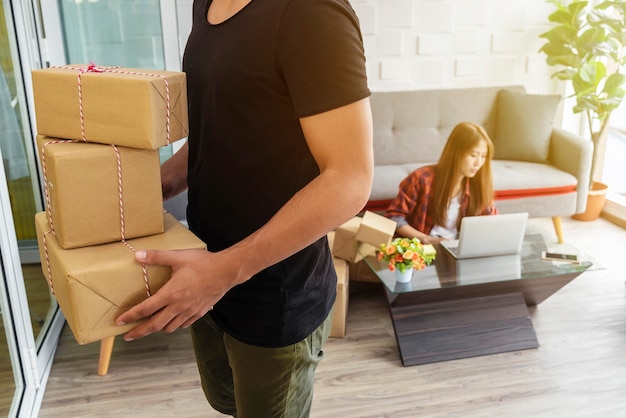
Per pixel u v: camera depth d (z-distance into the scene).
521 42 4.36
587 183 3.76
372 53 4.15
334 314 2.72
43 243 1.07
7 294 2.19
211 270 0.93
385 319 2.92
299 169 1.03
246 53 0.97
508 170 3.79
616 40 4.35
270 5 0.95
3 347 2.16
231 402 1.45
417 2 4.12
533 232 3.02
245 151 1.04
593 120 4.53
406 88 4.27
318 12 0.91
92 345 2.71
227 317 1.17
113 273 0.92
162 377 2.48
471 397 2.36
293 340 1.15
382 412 2.28
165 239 1.02
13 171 2.52
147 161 1.00
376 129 3.99
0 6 2.49
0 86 2.44
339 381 2.46
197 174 1.14
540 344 2.70
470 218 2.62
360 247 2.79
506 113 4.09
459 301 2.70
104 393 2.38
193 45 1.09
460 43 4.26
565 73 4.07
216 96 1.02
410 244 2.54
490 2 4.23
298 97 0.92
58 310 2.88
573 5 3.97
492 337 2.66
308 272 1.13
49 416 2.25
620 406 2.30
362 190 0.93
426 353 2.58
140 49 3.35
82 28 3.24
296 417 1.27
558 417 2.24
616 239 3.85
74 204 0.95
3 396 2.10
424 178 2.99
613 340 2.73
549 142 3.99
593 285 3.23
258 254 0.93
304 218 0.91
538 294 2.83
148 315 0.94
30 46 2.78
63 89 0.98
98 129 0.98
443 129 4.11
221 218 1.11
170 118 0.98
